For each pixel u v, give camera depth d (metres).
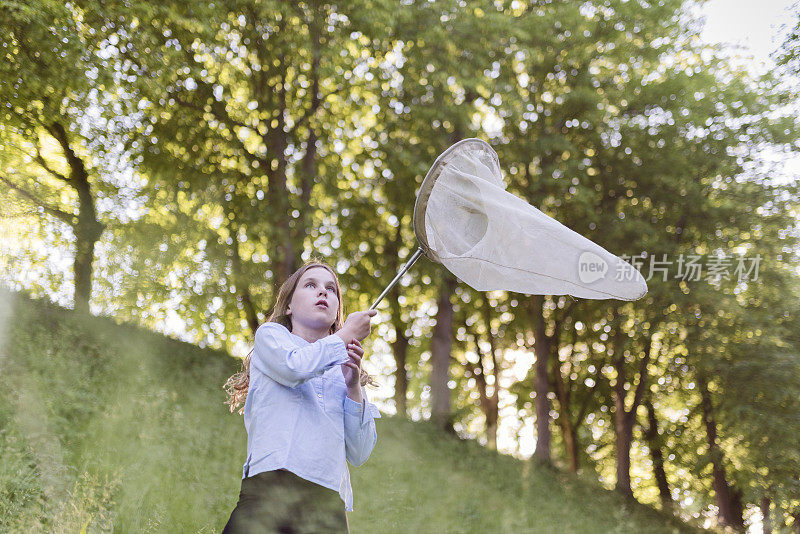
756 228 20.92
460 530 7.98
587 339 24.48
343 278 21.58
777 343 19.89
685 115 20.56
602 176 21.36
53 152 17.34
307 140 20.39
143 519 5.41
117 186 16.38
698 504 21.33
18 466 6.31
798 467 19.33
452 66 18.53
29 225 14.69
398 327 23.47
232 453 9.06
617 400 23.38
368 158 20.80
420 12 18.44
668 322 20.70
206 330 16.67
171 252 14.12
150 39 15.85
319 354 2.62
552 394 26.45
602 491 19.25
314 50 18.22
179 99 18.06
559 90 21.02
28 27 13.80
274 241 18.08
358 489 7.87
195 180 17.64
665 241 20.22
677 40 21.53
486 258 3.09
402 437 15.06
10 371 9.37
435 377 20.78
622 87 21.08
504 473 16.03
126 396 9.48
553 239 3.07
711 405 22.41
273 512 2.50
